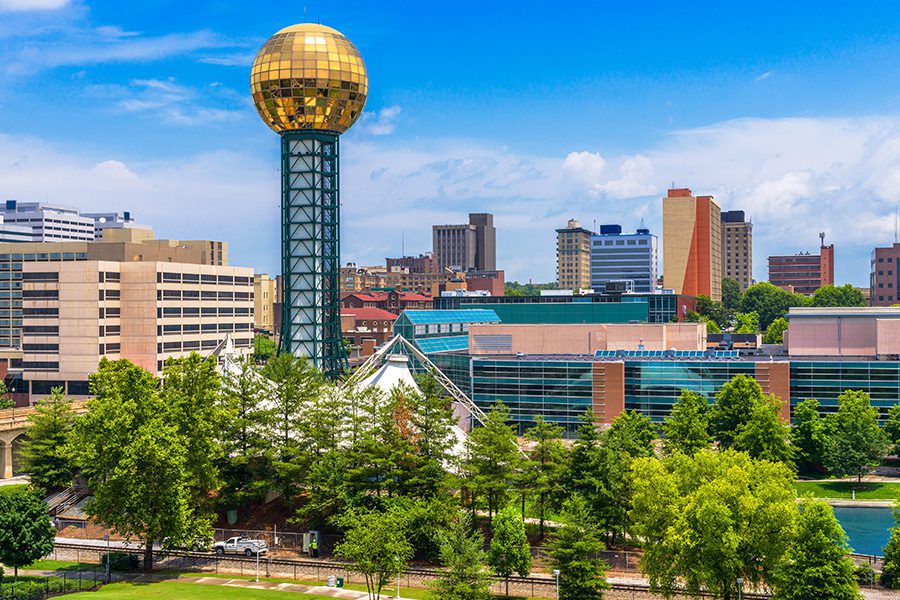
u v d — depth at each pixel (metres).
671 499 84.94
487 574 83.19
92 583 88.12
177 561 98.81
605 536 105.75
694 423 135.88
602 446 106.38
